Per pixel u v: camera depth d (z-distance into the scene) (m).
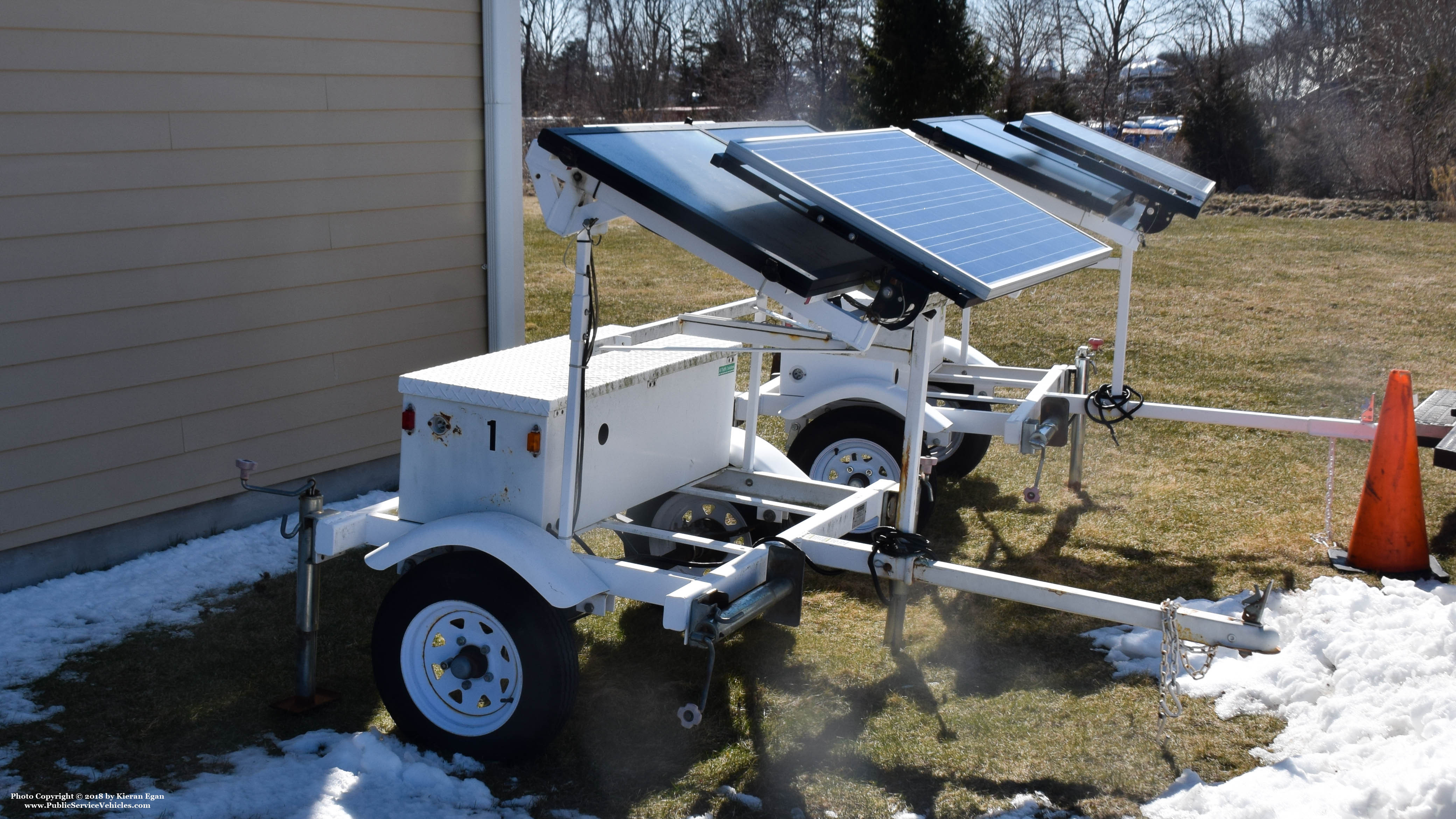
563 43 47.44
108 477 5.14
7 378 4.75
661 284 13.98
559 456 3.57
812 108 43.94
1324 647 4.20
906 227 3.22
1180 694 4.04
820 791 3.46
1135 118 41.62
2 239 4.65
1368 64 31.92
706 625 3.23
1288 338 10.67
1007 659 4.37
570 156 3.13
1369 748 3.47
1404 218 20.72
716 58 46.09
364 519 3.85
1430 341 10.48
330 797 3.34
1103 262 5.52
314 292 5.83
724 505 4.81
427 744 3.63
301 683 3.91
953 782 3.52
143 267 5.13
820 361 5.69
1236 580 5.17
